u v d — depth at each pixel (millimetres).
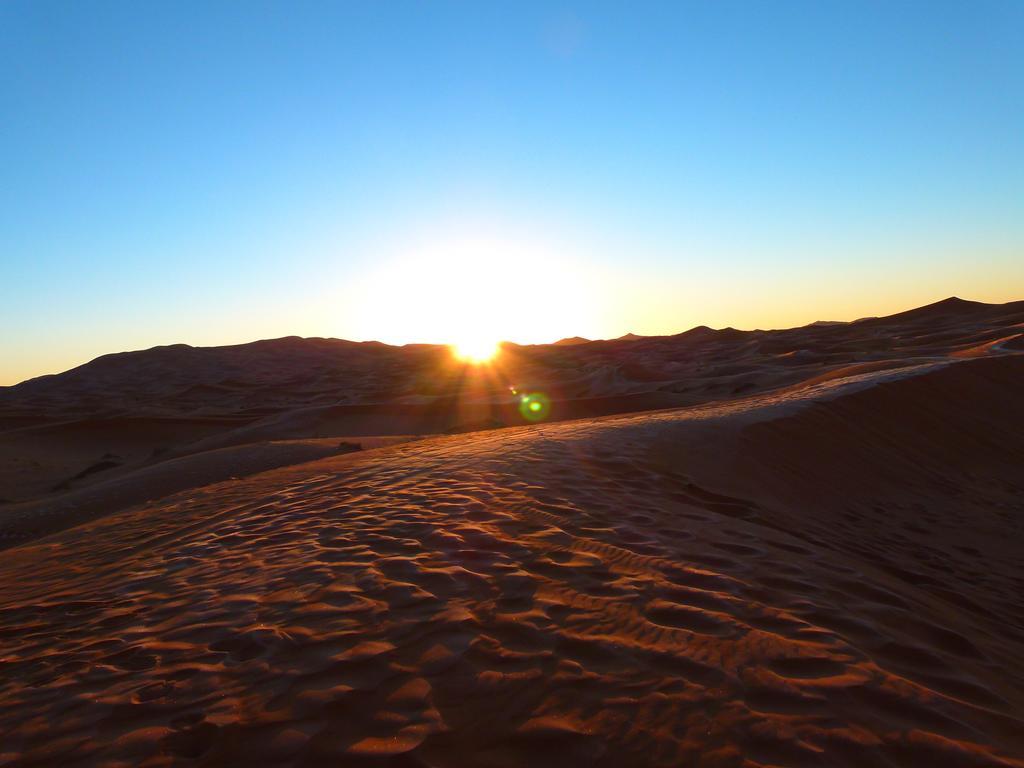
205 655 3777
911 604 4727
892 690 3078
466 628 3877
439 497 7641
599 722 2848
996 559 9414
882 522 10477
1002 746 2711
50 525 17844
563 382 90250
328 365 192250
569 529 6098
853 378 23188
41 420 79000
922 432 17141
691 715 2867
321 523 6934
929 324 122812
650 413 19641
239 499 9758
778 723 2781
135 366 192125
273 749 2748
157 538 7914
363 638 3818
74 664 3873
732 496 8938
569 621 3938
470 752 2674
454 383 123250
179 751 2801
